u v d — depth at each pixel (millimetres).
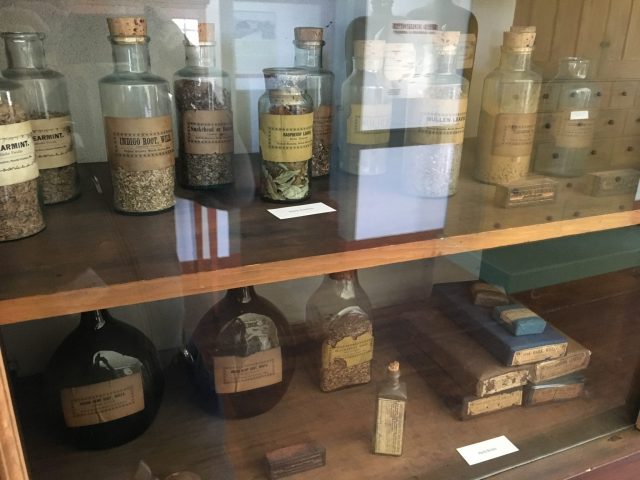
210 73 757
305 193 780
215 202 755
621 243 946
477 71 890
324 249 654
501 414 936
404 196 846
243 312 832
